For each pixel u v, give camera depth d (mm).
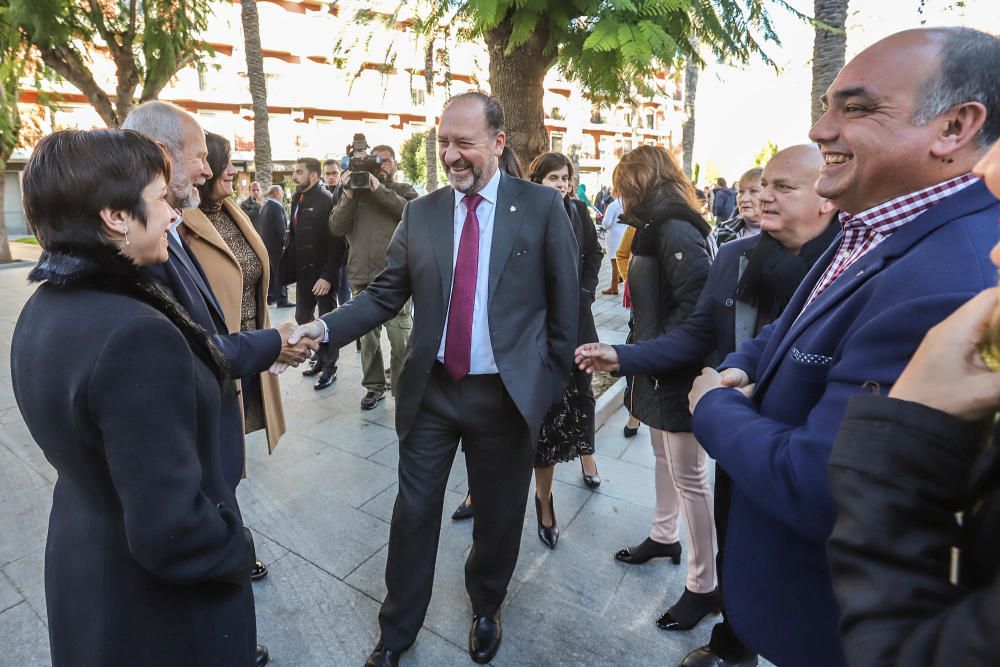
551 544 2504
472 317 1821
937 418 597
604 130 30938
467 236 1843
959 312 625
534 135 3643
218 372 1167
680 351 1833
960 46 869
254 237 2459
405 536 1856
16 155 20406
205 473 1120
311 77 24953
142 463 926
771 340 1237
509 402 1853
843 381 875
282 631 2051
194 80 23328
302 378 4766
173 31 8539
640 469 3238
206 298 1732
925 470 598
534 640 2002
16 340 1023
